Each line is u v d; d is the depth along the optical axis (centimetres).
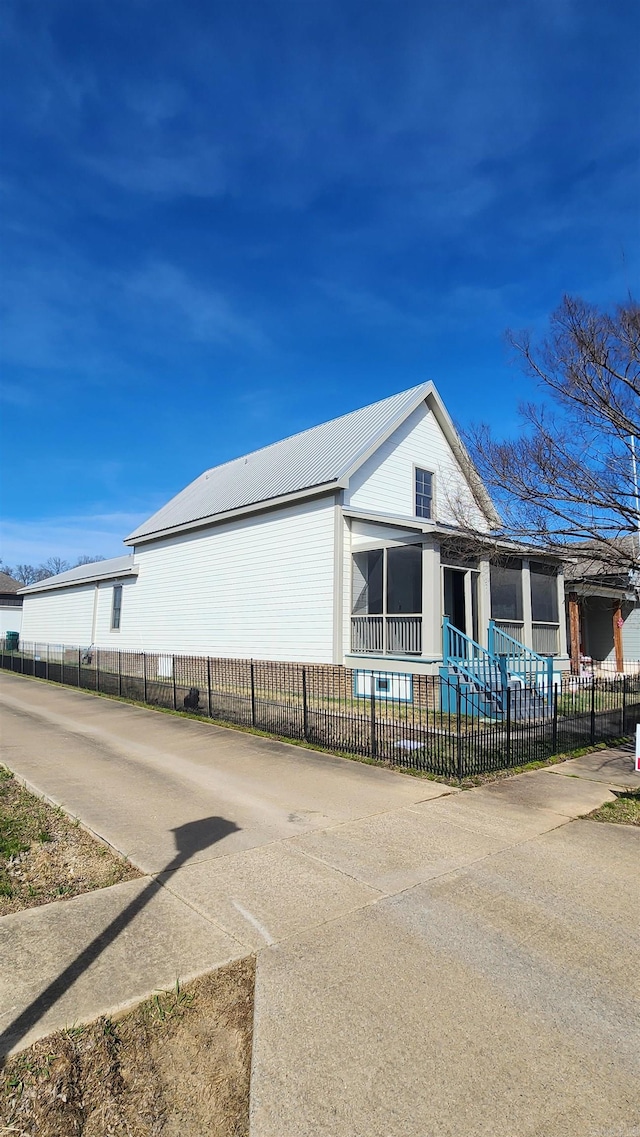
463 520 1053
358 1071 270
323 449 1808
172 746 986
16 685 2059
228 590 1852
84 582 2905
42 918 408
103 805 663
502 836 571
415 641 1322
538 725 905
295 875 479
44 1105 253
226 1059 279
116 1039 291
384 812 639
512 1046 286
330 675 1459
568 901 437
